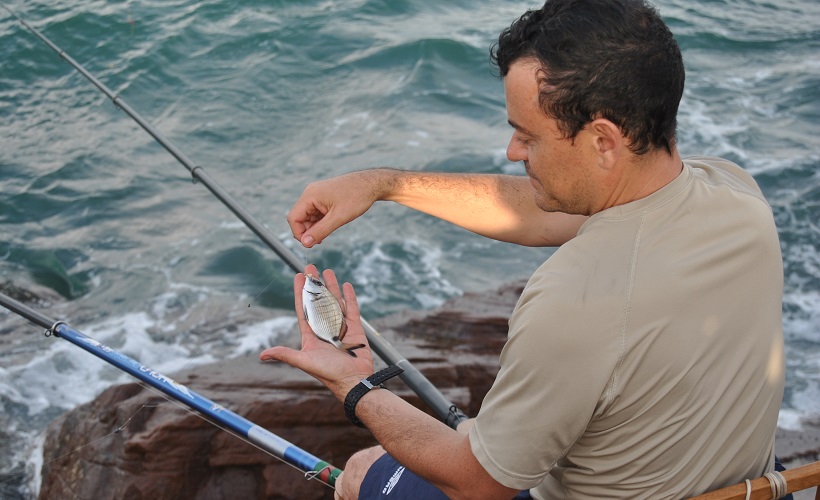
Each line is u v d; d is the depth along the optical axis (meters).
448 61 12.09
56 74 11.58
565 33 1.43
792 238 7.73
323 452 4.11
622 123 1.45
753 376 1.56
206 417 2.43
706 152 9.63
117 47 12.19
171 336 6.37
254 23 13.07
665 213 1.51
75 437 4.22
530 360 1.48
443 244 7.94
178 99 11.13
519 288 6.01
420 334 5.30
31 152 9.67
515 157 1.60
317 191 2.16
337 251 7.78
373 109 10.98
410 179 2.27
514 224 2.28
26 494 4.52
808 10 14.60
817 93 11.04
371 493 2.07
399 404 1.74
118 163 9.50
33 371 5.78
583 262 1.50
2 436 5.04
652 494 1.60
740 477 1.66
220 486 3.95
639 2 1.48
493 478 1.56
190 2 13.60
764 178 8.87
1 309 6.64
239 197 8.90
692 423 1.53
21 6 13.06
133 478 3.91
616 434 1.56
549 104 1.46
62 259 7.80
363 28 13.13
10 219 8.43
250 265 7.60
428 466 1.65
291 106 11.08
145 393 4.22
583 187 1.54
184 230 8.26
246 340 6.18
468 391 4.47
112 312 6.83
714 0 14.92
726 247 1.51
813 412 5.00
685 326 1.47
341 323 1.88
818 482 1.66
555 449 1.54
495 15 14.05
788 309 6.56
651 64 1.42
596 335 1.45
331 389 1.81
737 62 12.41
